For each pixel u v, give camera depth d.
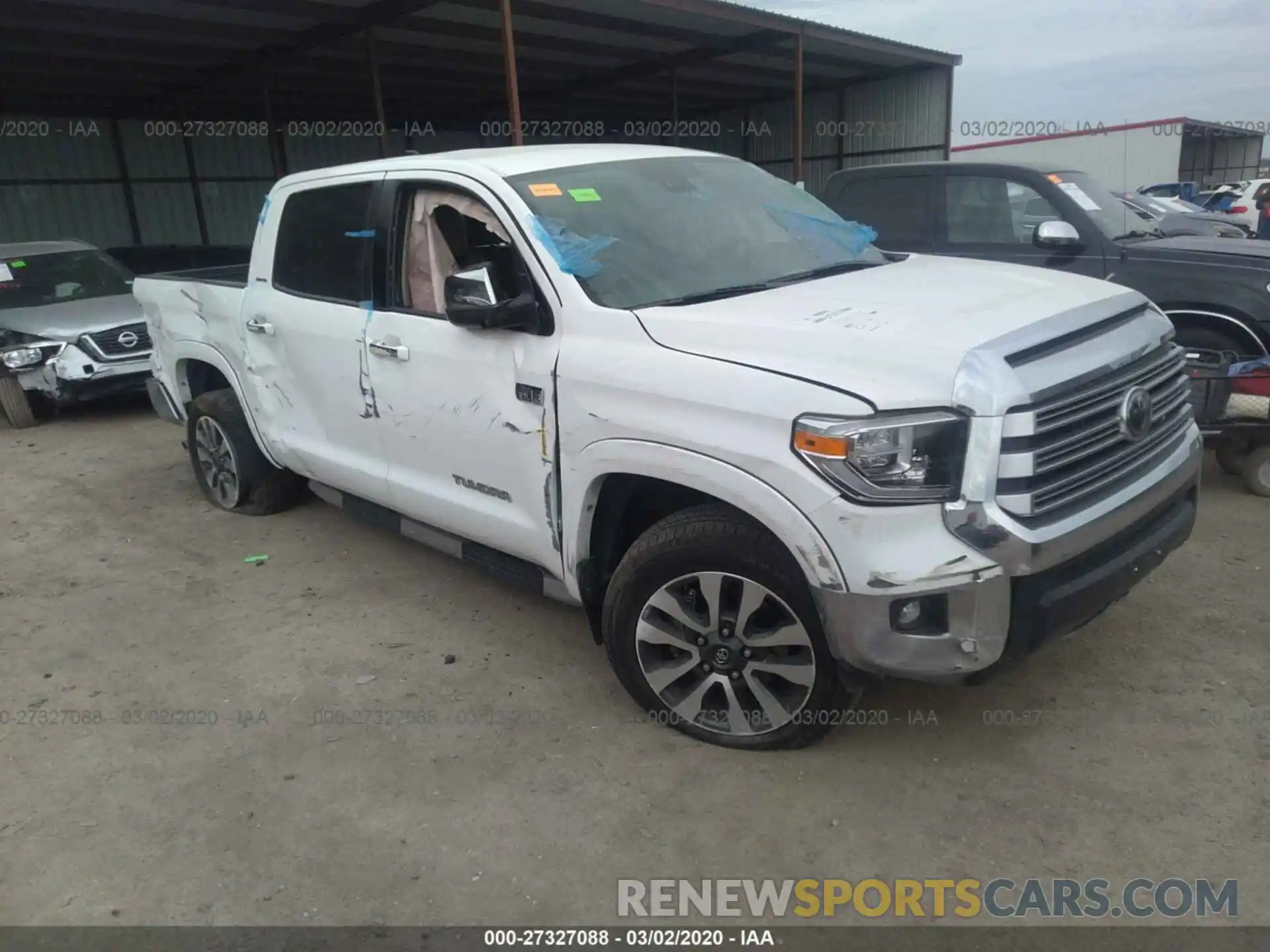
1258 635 3.76
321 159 22.58
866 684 2.90
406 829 2.91
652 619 3.19
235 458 5.59
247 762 3.30
